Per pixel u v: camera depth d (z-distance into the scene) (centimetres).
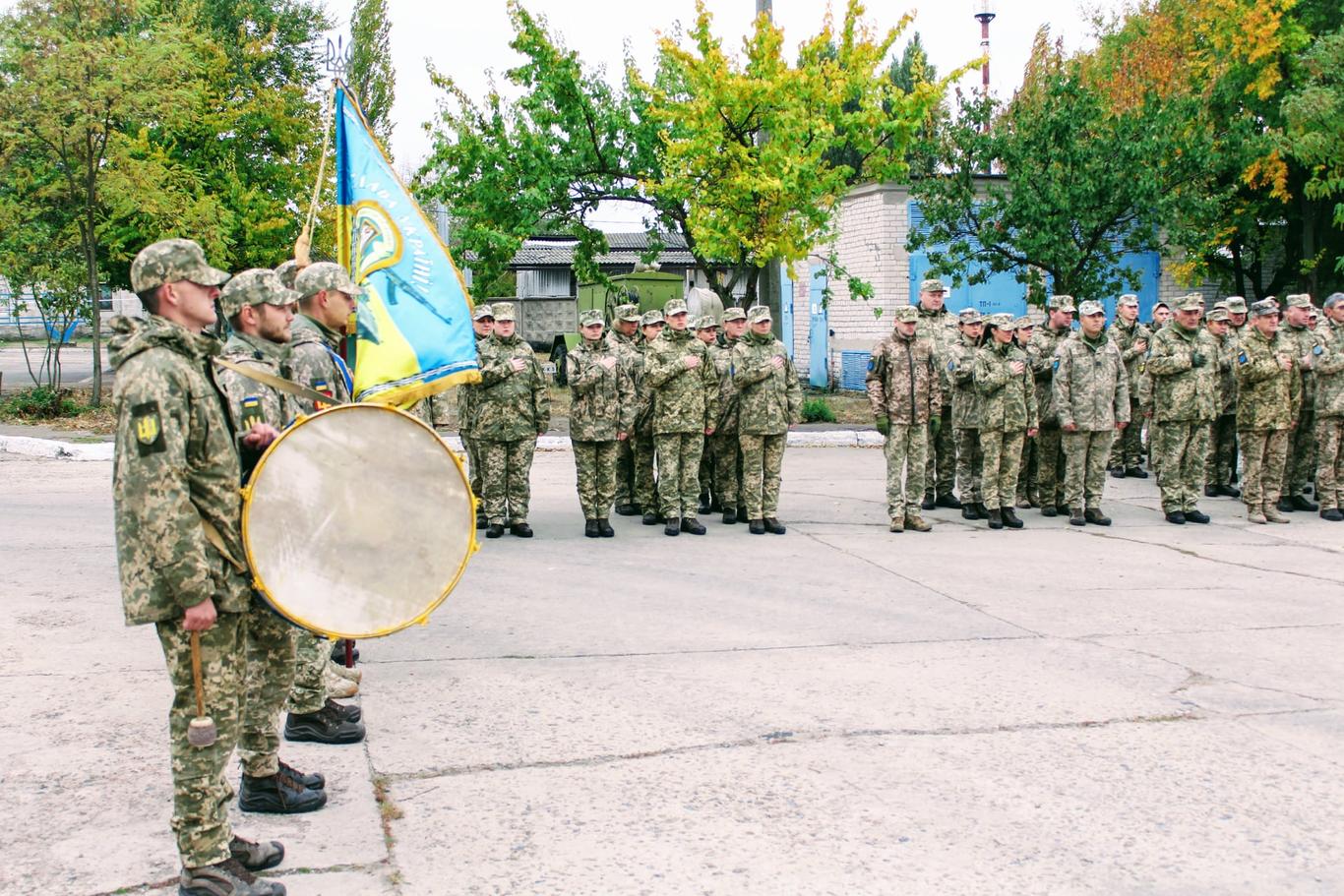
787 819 434
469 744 511
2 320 3991
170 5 2356
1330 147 1981
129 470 337
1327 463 1157
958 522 1134
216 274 360
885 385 1069
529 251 4109
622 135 1861
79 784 459
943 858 404
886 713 556
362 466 386
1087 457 1128
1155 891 383
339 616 381
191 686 355
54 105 1764
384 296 577
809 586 832
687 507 1055
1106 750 511
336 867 391
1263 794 465
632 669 624
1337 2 2073
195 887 355
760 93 1617
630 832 421
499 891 375
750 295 1831
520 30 1770
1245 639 700
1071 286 1900
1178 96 1958
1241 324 1353
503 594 797
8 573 817
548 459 1561
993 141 1859
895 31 1723
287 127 2409
